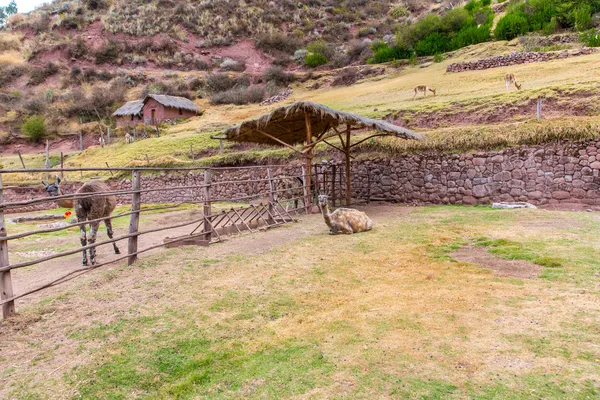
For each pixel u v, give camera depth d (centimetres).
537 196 1153
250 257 627
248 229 863
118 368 308
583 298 397
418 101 2202
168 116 3862
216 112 3984
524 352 302
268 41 6253
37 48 6044
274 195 1104
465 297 420
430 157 1341
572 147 1105
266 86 4438
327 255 629
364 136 1698
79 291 476
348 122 1064
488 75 2544
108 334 363
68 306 430
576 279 454
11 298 407
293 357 317
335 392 266
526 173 1170
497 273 499
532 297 409
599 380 260
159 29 6562
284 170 1741
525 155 1172
